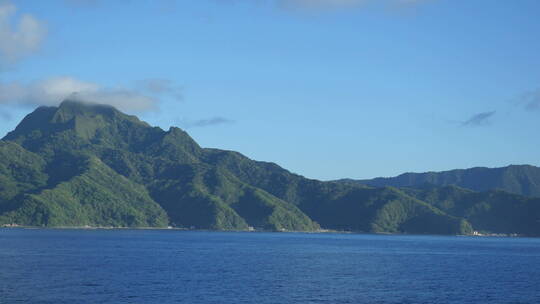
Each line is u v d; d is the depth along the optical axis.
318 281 175.12
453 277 195.75
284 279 178.38
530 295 156.12
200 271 197.00
